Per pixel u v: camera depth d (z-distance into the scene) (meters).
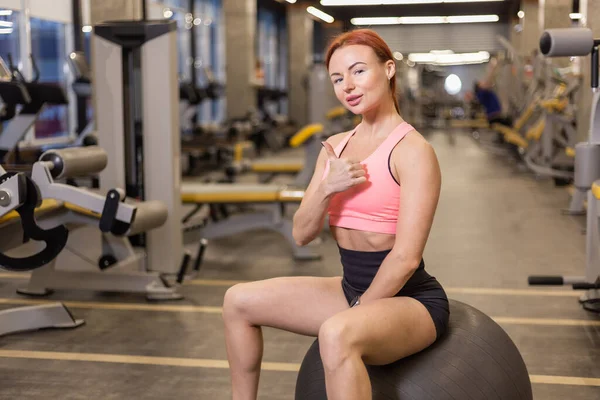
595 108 3.11
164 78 4.08
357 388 1.62
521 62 11.09
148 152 4.14
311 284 1.97
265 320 1.95
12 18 8.37
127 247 4.17
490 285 4.32
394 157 1.82
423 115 24.67
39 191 3.14
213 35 17.30
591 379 2.83
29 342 3.29
